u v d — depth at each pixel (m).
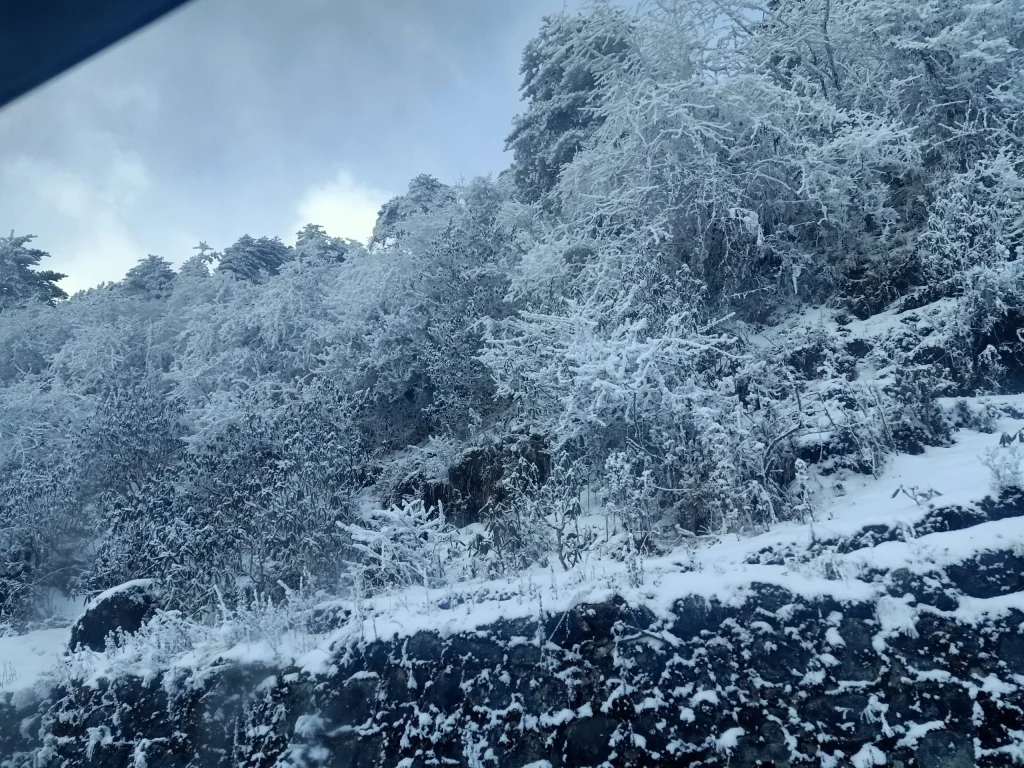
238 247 31.77
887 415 6.24
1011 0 8.71
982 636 3.59
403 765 4.54
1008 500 4.31
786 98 9.40
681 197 9.33
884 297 8.34
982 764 3.32
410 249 14.24
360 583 6.71
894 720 3.60
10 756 6.33
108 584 9.46
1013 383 6.56
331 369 12.73
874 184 8.84
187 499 10.06
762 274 9.56
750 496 5.77
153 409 12.92
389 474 10.85
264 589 8.00
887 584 3.96
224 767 5.27
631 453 6.76
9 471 13.27
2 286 25.53
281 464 8.82
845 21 10.05
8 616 10.21
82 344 17.23
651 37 10.87
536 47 17.39
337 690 5.07
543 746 4.22
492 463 9.36
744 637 4.09
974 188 7.75
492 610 4.90
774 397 7.33
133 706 6.04
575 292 10.15
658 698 4.09
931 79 9.09
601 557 6.13
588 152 11.04
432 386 12.15
